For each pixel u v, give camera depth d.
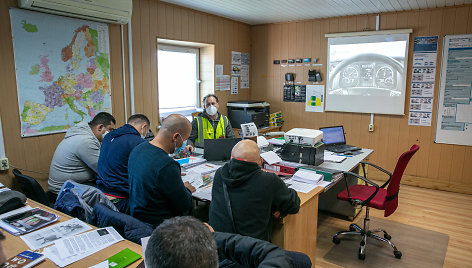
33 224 1.72
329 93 5.12
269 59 5.61
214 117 3.79
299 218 2.20
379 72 4.69
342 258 2.83
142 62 3.89
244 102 5.09
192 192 2.27
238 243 1.17
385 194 2.94
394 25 4.53
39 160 2.98
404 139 4.68
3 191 2.01
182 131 2.06
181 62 4.74
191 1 3.98
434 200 4.14
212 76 4.96
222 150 3.05
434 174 4.55
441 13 4.21
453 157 4.39
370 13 4.64
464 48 4.14
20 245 1.52
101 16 3.18
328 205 3.67
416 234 3.24
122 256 1.42
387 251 2.93
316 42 5.13
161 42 4.33
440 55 4.30
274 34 5.50
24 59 2.79
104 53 3.46
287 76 5.42
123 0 3.29
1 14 2.62
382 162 4.88
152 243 0.76
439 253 2.89
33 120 2.90
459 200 4.14
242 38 5.52
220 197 1.84
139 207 1.97
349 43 4.84
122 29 3.61
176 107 4.74
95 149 2.79
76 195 2.03
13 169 2.79
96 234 1.60
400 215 3.70
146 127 2.74
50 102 3.02
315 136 2.92
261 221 1.77
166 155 1.99
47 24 2.93
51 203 2.77
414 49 4.44
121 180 2.35
